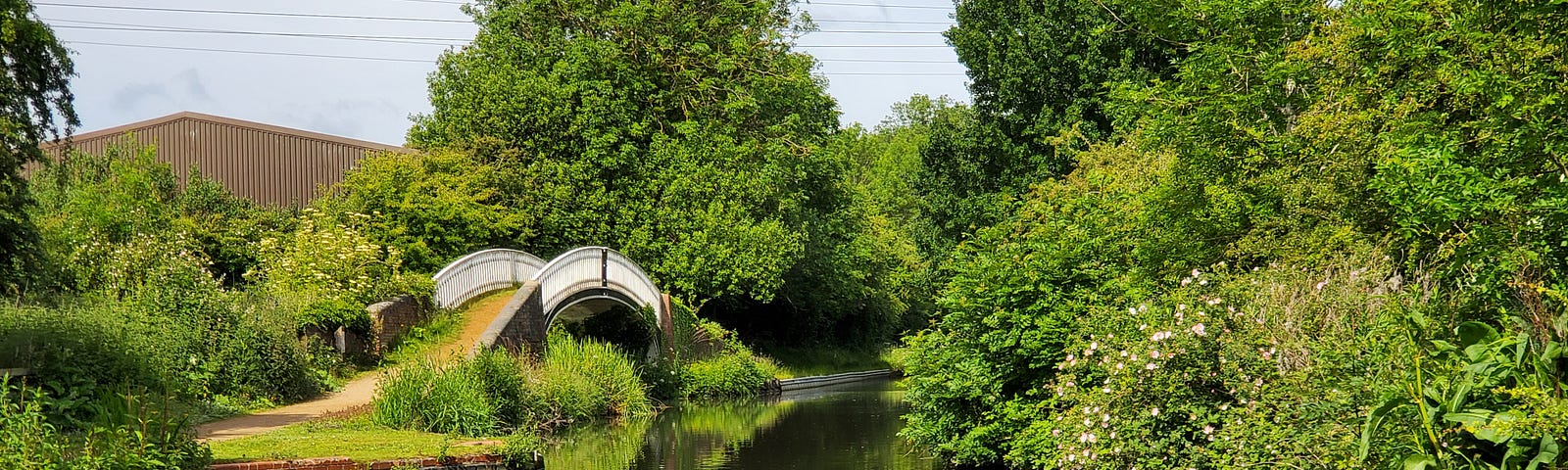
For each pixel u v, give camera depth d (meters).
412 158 35.81
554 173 38.28
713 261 38.50
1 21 15.15
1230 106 14.52
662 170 39.06
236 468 12.90
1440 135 9.64
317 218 29.75
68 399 14.43
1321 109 13.44
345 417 18.12
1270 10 15.52
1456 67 10.34
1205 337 11.21
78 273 23.67
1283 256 12.45
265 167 39.97
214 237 31.50
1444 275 9.57
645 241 38.75
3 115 15.57
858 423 25.94
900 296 62.38
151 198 29.08
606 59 39.47
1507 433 6.64
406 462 14.30
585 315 34.53
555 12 41.28
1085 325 13.61
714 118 41.00
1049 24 28.16
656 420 26.78
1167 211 14.67
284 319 21.77
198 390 18.16
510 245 37.38
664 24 40.53
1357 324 9.95
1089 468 11.89
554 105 38.75
